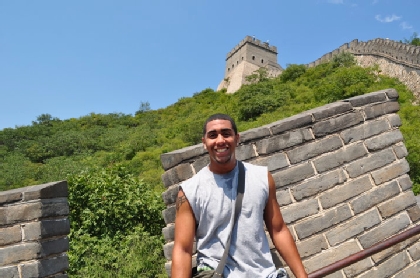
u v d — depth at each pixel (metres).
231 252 1.94
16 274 2.73
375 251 2.71
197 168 3.02
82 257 6.61
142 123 51.50
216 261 1.95
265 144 3.22
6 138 45.34
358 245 3.24
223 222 1.98
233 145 2.06
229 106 40.06
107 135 42.81
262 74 48.91
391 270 3.28
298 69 41.56
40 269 2.79
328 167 3.34
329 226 3.21
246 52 57.69
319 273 2.51
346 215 3.28
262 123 27.06
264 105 31.84
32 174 29.38
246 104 33.72
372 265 3.25
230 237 1.94
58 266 2.94
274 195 2.14
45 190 2.91
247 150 3.18
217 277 1.86
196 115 41.69
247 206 1.97
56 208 2.98
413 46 27.34
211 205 1.98
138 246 6.88
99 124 55.16
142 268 6.46
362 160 3.46
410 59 27.00
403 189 3.51
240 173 2.06
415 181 11.87
